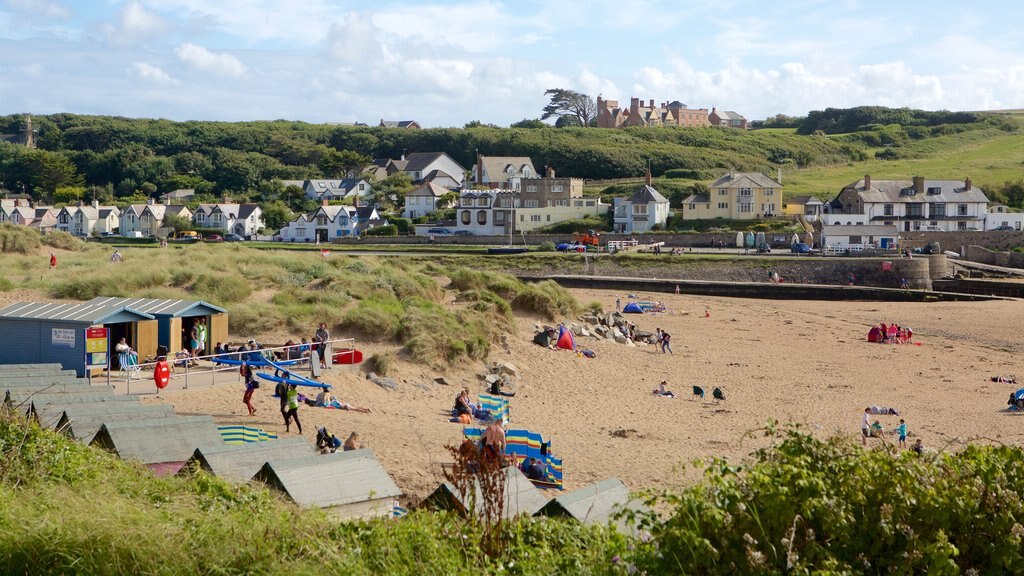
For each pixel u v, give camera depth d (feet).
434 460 72.43
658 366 140.46
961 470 30.55
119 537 32.12
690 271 285.64
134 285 141.28
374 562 33.30
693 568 28.78
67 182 548.72
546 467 71.10
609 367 135.64
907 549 28.09
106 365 95.04
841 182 489.26
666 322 197.98
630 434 92.89
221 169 554.05
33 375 79.56
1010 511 28.96
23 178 549.95
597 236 343.05
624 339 159.53
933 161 565.94
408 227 402.93
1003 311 221.46
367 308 129.18
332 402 92.32
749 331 187.42
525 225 395.14
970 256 324.19
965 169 522.06
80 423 56.80
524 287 170.40
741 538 28.68
